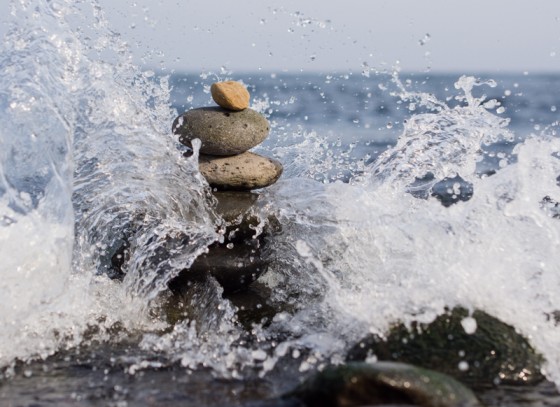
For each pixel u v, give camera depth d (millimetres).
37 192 2412
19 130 2414
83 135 2439
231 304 2355
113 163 2439
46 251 2295
